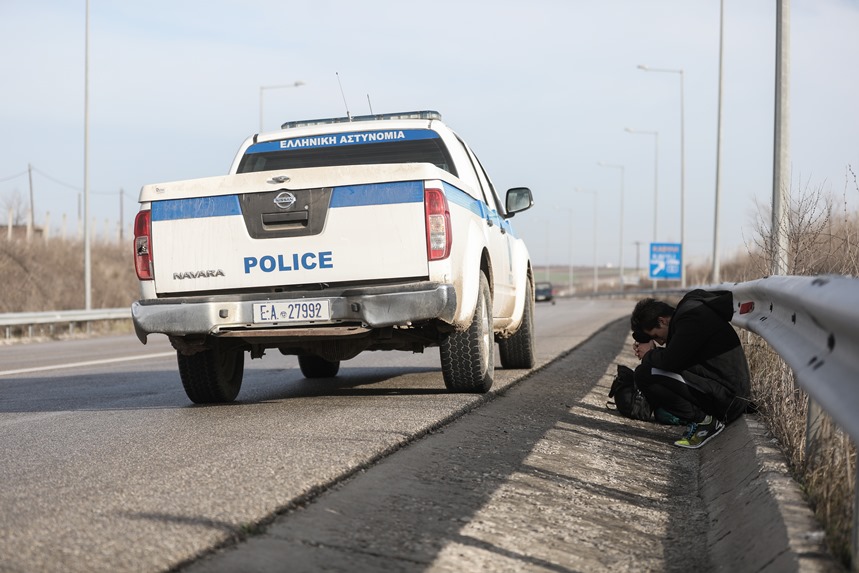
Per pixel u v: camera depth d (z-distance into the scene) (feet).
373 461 17.22
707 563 14.11
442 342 25.77
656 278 178.09
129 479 16.02
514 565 12.98
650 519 16.37
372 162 28.89
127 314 94.58
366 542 13.03
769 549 12.97
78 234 155.94
